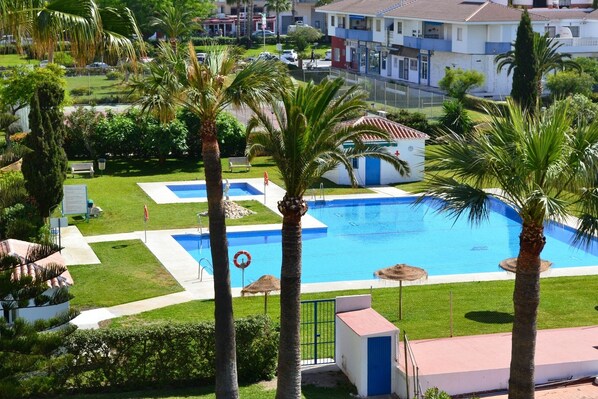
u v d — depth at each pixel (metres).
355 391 20.94
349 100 18.86
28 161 33.34
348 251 36.06
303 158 18.34
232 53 19.72
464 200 17.27
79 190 37.12
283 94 18.86
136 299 27.86
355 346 20.95
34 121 33.41
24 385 17.41
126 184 45.75
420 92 62.06
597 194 16.75
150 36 92.50
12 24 13.95
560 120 16.53
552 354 21.67
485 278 30.80
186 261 32.41
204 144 19.03
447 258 35.12
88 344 20.36
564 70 63.91
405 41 80.50
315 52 107.50
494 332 24.72
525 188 16.91
